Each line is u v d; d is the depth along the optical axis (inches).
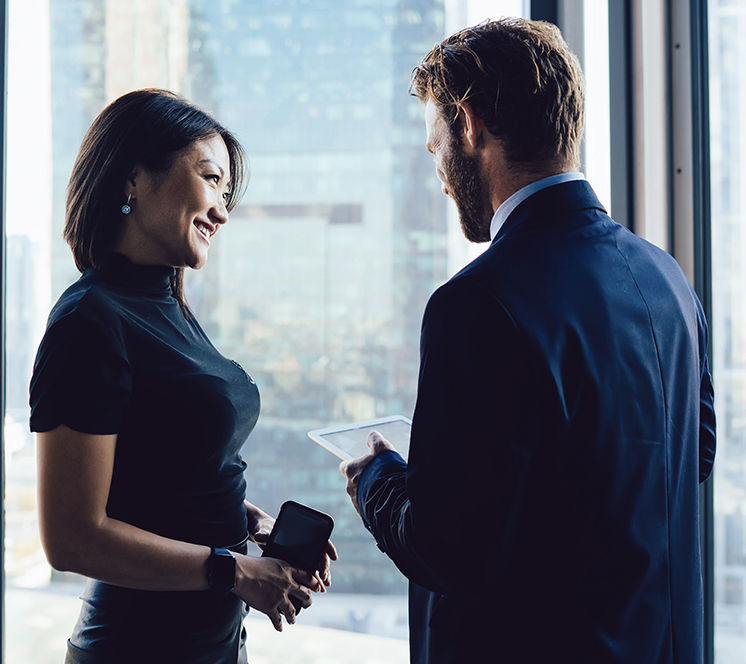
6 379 57.3
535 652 27.0
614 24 52.2
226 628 36.1
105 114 35.9
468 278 26.7
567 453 26.1
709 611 52.4
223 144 38.0
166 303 36.9
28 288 57.6
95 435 30.2
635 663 26.8
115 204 34.8
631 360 27.5
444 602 29.7
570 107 29.4
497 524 25.3
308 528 37.7
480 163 30.7
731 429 53.3
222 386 35.6
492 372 25.3
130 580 31.7
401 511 29.1
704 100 50.6
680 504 29.6
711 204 51.4
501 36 29.5
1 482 54.1
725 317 52.7
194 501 35.1
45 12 57.2
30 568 59.3
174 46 59.0
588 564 26.7
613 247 29.2
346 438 40.4
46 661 59.3
